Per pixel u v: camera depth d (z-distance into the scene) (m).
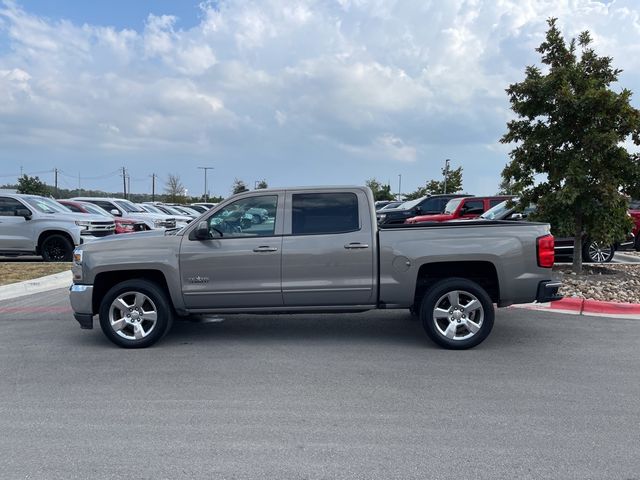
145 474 3.49
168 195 74.81
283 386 5.12
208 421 4.32
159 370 5.65
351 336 6.98
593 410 4.48
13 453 3.79
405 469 3.52
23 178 49.00
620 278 10.23
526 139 10.47
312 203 6.48
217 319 8.04
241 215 6.50
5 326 7.73
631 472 3.46
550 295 6.28
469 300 6.31
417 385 5.11
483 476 3.42
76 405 4.69
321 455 3.72
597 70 10.33
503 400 4.71
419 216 16.05
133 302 6.57
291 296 6.38
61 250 14.84
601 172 9.78
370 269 6.31
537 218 10.41
